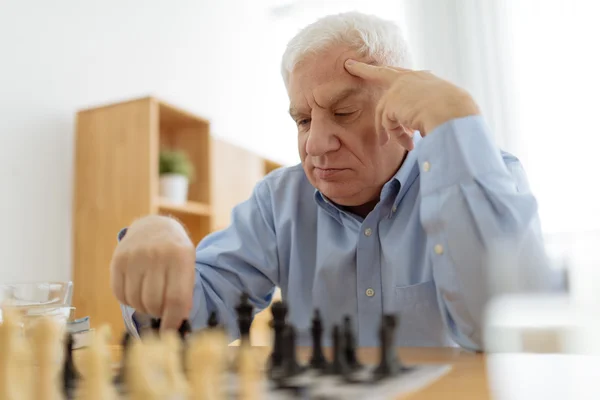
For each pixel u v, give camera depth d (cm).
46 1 244
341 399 46
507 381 48
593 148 312
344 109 101
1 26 223
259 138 437
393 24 111
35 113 234
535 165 321
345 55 101
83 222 241
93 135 246
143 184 235
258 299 126
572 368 55
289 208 126
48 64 242
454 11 350
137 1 304
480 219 80
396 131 96
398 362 62
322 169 105
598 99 314
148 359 46
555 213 313
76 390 53
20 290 82
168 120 275
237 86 409
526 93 329
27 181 227
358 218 116
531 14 333
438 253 84
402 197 113
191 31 355
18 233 222
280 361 64
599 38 318
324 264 116
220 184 319
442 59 349
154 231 88
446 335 107
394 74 95
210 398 45
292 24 479
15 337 44
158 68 318
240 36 419
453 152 84
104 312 233
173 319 84
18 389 44
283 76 114
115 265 86
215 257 119
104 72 275
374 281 112
